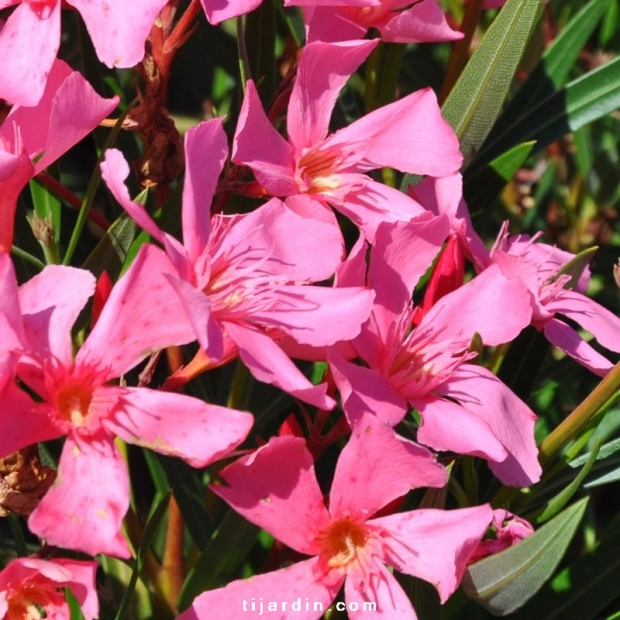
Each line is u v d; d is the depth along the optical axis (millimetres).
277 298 366
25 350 344
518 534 376
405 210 388
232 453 373
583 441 389
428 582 374
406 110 393
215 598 357
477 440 368
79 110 365
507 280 387
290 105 388
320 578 362
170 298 354
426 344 382
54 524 340
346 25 393
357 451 359
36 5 381
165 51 387
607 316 410
